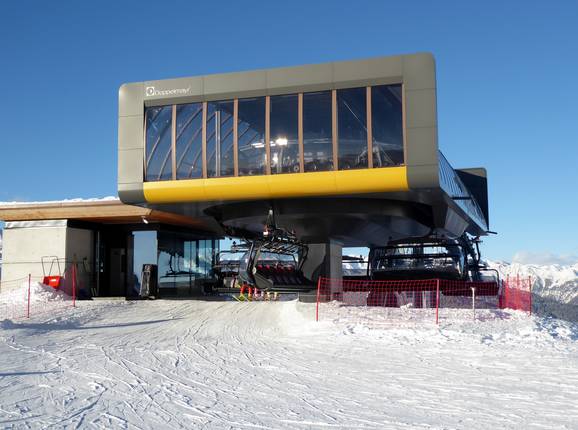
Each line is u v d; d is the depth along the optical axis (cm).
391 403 798
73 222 2884
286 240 2370
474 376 1009
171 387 918
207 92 2116
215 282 3494
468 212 3052
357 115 1994
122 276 3059
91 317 2111
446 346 1375
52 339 1573
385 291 2689
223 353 1312
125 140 2175
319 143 2019
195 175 2120
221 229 2780
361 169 1970
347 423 689
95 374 1039
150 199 2164
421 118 1928
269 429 663
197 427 672
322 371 1070
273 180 2039
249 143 2078
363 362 1174
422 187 1936
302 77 2038
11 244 2891
